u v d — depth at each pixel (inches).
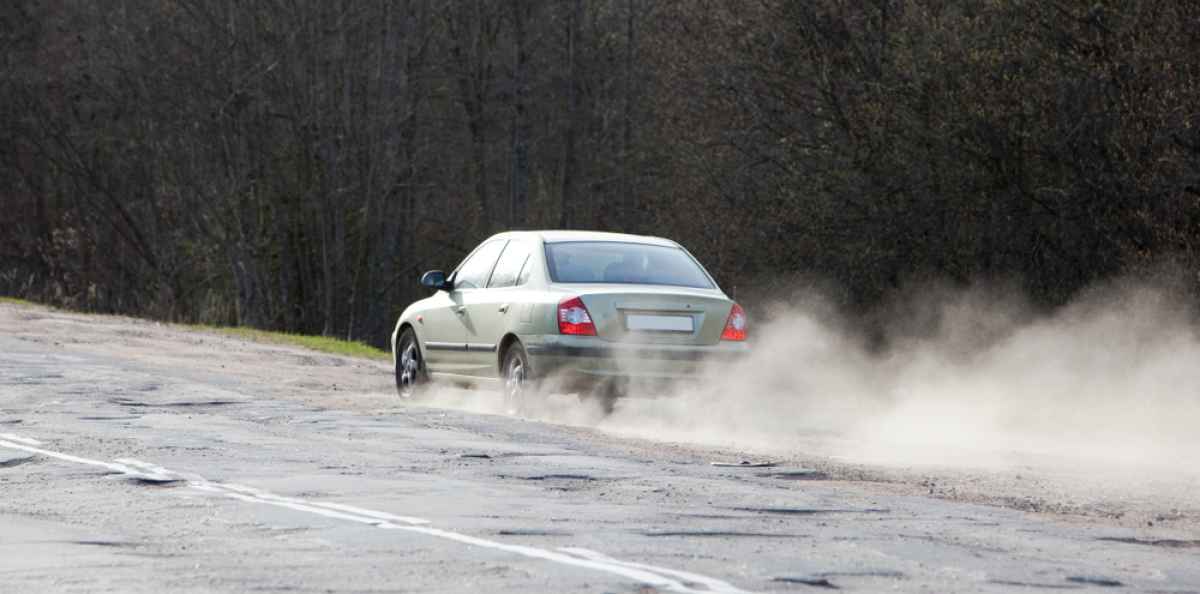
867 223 3080.7
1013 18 2792.8
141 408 1448.1
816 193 3191.4
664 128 4094.5
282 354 2442.2
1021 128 2783.0
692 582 659.4
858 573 699.4
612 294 1443.2
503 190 5826.8
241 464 1066.7
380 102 5182.1
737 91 3496.6
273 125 5231.3
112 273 6033.5
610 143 5438.0
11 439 1193.4
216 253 5369.1
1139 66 2576.3
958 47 2866.6
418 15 5216.5
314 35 5093.5
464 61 5521.7
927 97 2913.4
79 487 948.0
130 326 2955.2
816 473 1112.8
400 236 5565.9
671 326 1456.7
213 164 5246.1
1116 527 896.9
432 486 968.9
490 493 943.0
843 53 3348.9
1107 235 2679.6
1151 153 2608.3
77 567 682.8
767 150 3503.9
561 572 677.3
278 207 5255.9
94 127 5610.2
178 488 949.2
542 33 5452.8
